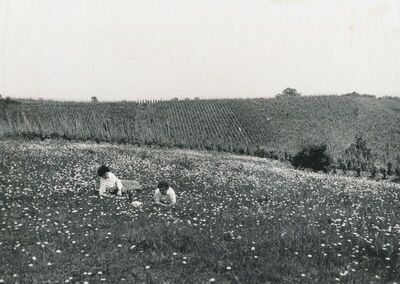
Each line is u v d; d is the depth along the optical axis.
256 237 9.82
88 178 16.62
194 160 28.58
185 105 85.31
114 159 24.69
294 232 10.33
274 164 35.34
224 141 60.06
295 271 7.94
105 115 75.19
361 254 9.15
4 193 12.88
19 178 15.37
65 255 8.17
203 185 17.31
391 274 7.97
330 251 9.09
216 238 9.64
